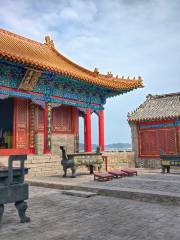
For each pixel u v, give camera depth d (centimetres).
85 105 2788
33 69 2128
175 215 857
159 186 1335
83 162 1878
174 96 3219
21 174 801
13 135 2430
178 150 2788
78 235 666
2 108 2691
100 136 2931
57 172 2131
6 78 2116
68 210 930
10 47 2403
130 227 729
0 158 1919
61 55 2998
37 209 945
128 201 1084
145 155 2961
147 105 3241
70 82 2545
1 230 712
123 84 2800
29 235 669
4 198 743
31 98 2289
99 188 1228
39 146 2581
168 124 2870
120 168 2753
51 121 2583
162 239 633
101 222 779
